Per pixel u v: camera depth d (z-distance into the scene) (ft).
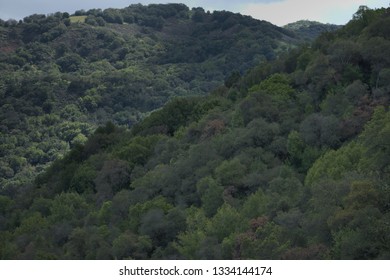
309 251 238.07
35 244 360.89
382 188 248.73
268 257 244.42
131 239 323.98
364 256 223.10
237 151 389.19
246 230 286.66
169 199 381.81
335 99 400.47
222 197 343.46
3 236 407.23
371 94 409.08
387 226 224.53
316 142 373.40
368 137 291.58
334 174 299.99
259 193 317.63
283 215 277.03
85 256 337.31
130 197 390.83
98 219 387.96
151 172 411.75
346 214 238.68
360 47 435.53
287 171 343.87
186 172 387.75
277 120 419.13
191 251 297.33
